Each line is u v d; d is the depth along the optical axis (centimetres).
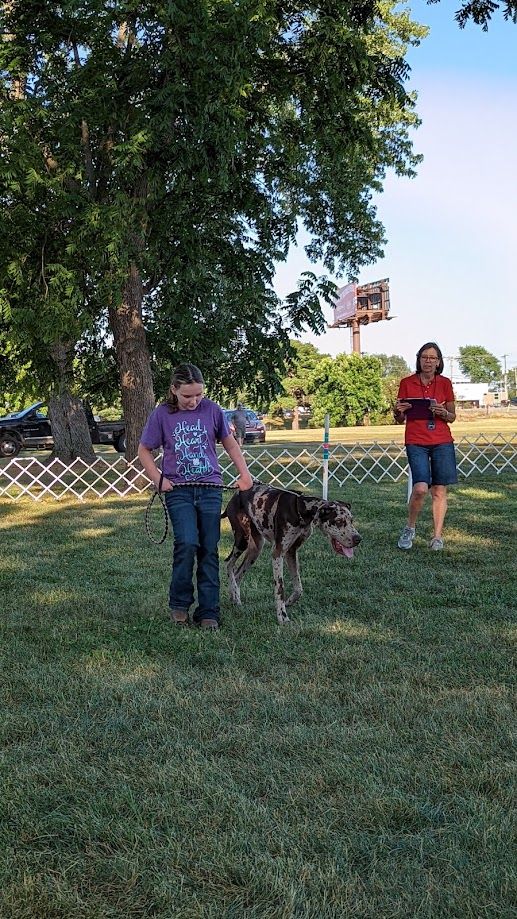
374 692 420
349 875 258
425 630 544
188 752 349
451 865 264
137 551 877
